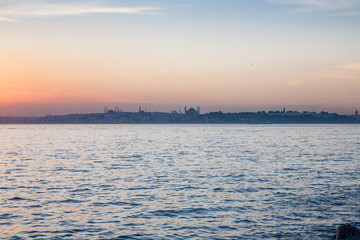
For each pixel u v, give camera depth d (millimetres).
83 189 35938
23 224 23891
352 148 92500
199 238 21078
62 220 24859
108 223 24203
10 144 116750
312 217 24844
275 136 176375
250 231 22078
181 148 95188
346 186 36719
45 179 42500
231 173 47094
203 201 30234
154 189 35812
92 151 86188
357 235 19344
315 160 63062
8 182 40312
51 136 185000
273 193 33281
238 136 177875
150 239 21062
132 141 133500
